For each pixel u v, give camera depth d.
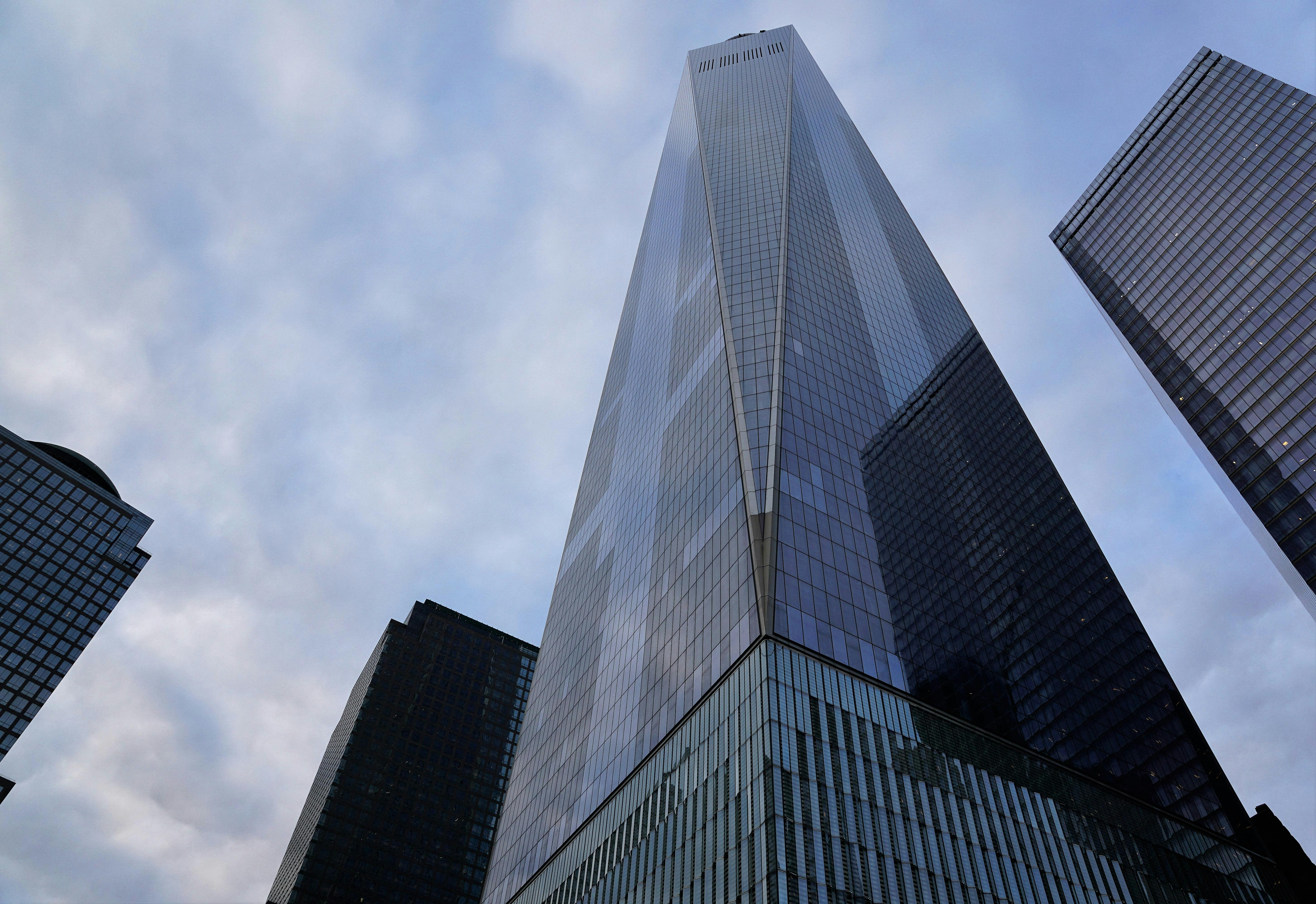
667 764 64.94
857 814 53.00
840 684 60.75
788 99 157.12
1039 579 97.25
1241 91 170.12
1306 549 122.25
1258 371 139.38
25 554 179.50
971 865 56.16
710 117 163.50
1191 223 166.00
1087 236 193.25
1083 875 63.72
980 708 70.94
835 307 106.19
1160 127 185.38
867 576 72.19
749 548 67.75
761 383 85.81
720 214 124.25
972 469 104.44
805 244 112.75
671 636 74.88
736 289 103.88
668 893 56.53
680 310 120.25
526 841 92.06
